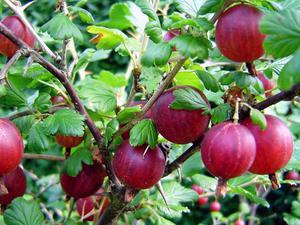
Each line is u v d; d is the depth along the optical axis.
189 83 0.17
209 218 0.45
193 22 0.12
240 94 0.14
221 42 0.12
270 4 0.12
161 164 0.14
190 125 0.14
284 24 0.10
